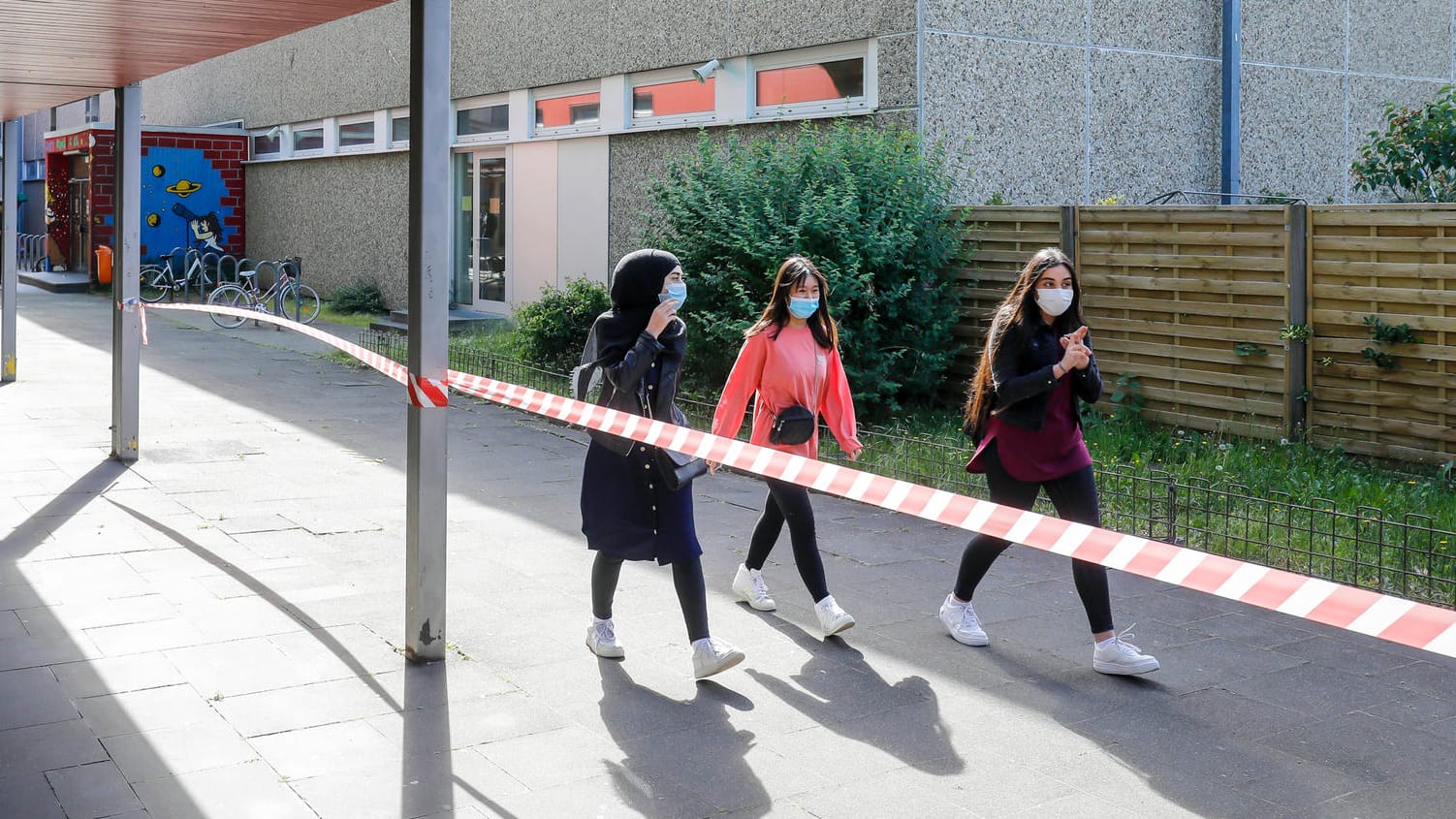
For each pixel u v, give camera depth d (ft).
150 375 43.88
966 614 18.15
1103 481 26.05
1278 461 28.17
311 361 49.06
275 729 14.30
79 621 17.88
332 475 28.55
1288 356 29.86
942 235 35.40
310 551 21.99
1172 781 13.50
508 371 42.42
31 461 29.09
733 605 19.63
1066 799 13.03
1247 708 15.69
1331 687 16.43
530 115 56.80
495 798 12.73
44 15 20.24
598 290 41.75
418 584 16.48
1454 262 26.76
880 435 31.30
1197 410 32.22
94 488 26.48
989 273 35.91
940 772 13.65
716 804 12.72
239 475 28.27
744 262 34.65
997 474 17.38
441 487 16.53
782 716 15.14
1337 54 49.60
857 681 16.39
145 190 82.43
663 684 16.08
